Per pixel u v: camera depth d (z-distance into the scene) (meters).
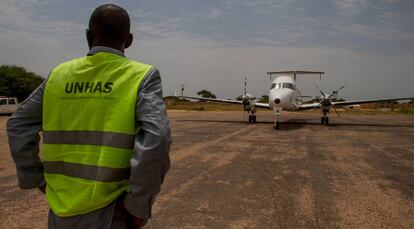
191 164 8.73
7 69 46.72
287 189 6.39
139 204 1.72
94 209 1.80
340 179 7.23
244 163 8.90
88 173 1.81
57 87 1.93
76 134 1.85
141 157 1.68
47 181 1.94
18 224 4.51
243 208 5.27
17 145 1.92
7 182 6.73
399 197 5.93
